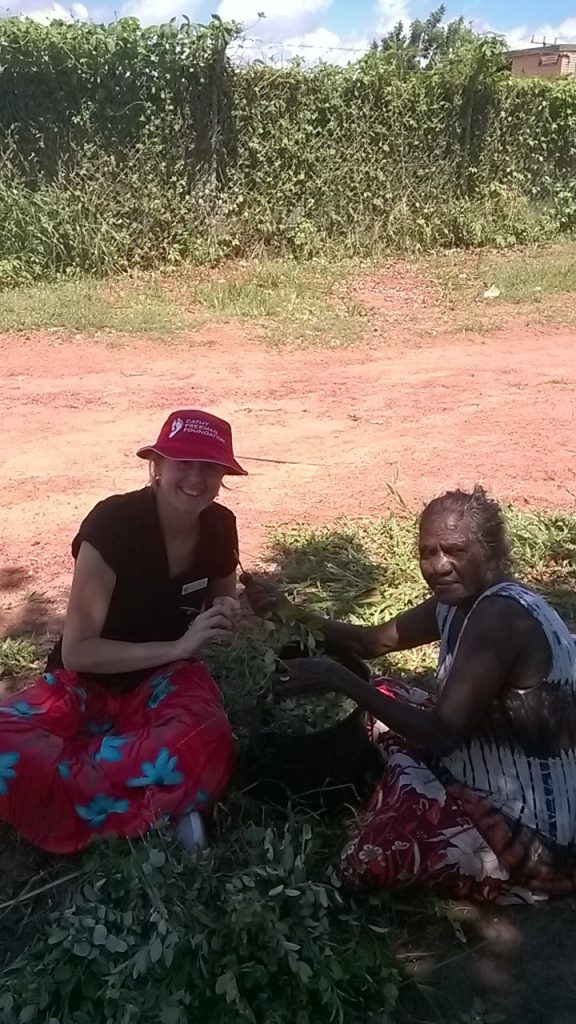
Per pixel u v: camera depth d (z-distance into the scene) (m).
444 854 1.85
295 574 3.33
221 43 7.97
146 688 2.12
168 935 1.64
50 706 2.04
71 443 4.62
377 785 2.07
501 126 9.53
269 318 7.03
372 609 3.14
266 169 8.56
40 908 1.92
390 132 8.95
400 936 1.86
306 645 2.16
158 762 1.96
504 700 1.85
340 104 8.64
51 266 7.83
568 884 1.93
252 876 1.77
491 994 1.76
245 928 1.65
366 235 9.12
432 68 9.10
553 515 3.77
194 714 2.02
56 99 7.68
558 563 3.48
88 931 1.68
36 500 3.98
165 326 6.68
